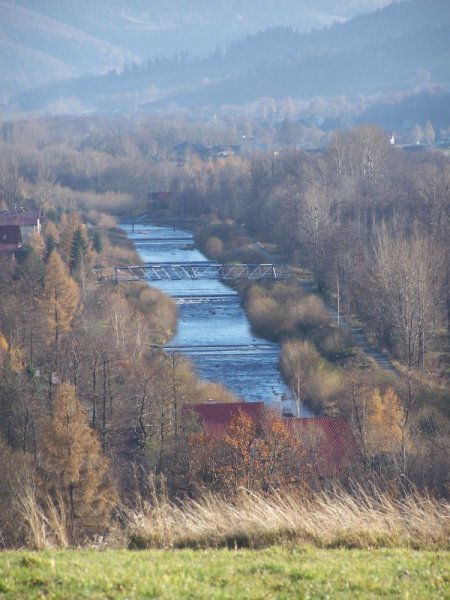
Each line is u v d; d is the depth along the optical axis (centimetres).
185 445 10162
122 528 5728
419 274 17375
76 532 5656
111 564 3691
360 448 10638
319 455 10281
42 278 19688
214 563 3769
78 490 8231
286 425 10988
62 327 16962
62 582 3384
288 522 4600
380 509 5000
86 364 13975
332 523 4634
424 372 15925
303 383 15462
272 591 3378
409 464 10088
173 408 11588
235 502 5481
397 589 3425
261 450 9712
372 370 16262
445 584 3494
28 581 3400
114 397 12569
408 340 16712
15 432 11475
